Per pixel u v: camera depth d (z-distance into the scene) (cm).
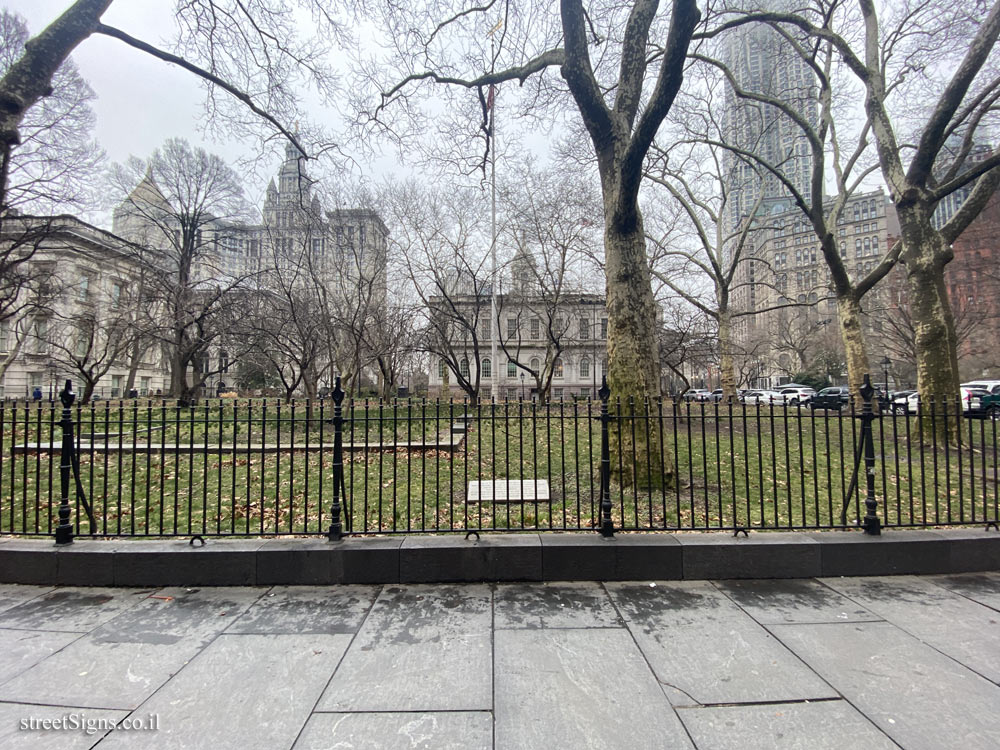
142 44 757
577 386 5125
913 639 292
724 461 855
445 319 2236
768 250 4047
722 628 307
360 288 1984
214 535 405
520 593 363
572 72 653
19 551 383
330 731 214
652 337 656
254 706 232
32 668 265
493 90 1021
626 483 641
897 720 220
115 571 379
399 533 427
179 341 1869
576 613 330
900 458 891
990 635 297
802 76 1659
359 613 331
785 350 5459
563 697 238
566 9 638
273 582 379
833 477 728
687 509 550
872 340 3694
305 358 1756
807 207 1391
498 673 259
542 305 2861
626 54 704
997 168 1062
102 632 306
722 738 209
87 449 938
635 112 703
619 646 286
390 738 210
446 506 581
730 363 2056
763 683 249
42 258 2716
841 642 289
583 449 959
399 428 1278
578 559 385
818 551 390
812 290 2577
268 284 2006
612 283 667
